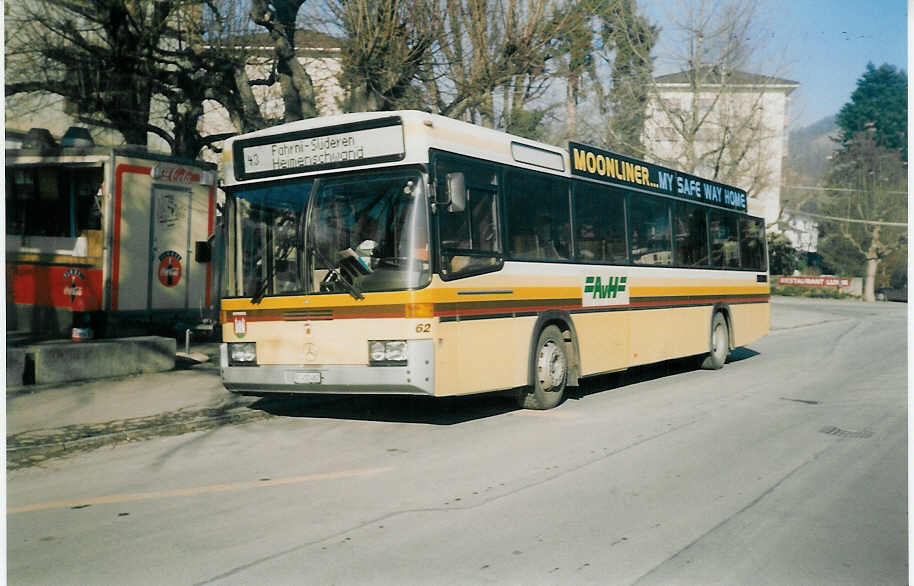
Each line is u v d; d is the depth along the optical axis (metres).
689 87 36.16
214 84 19.45
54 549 5.34
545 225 10.74
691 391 12.75
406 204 8.77
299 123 9.36
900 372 15.46
